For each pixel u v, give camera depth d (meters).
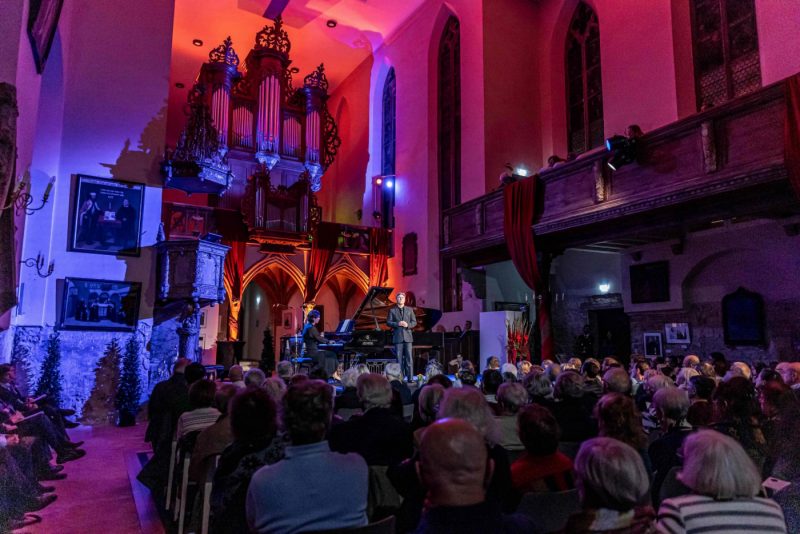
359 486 2.27
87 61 11.46
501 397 4.00
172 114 26.03
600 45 15.05
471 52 17.56
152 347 11.53
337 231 19.86
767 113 7.66
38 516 5.04
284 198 18.62
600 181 10.27
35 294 10.40
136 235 11.52
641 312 13.80
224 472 3.07
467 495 1.69
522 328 13.39
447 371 13.84
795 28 9.89
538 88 18.05
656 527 1.97
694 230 12.20
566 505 2.62
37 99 7.91
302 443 2.28
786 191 7.92
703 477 1.92
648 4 13.71
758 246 11.23
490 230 13.41
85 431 9.89
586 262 15.91
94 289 10.95
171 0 12.54
